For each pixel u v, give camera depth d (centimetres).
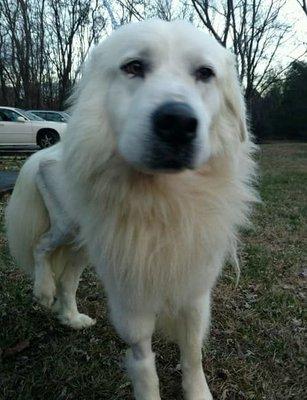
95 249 43
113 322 44
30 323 60
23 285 71
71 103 43
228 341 57
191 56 39
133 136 35
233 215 43
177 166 35
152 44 38
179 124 33
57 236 56
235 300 68
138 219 39
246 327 60
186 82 38
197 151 34
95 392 48
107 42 41
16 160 262
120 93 38
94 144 39
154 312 43
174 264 40
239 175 44
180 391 49
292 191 168
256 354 55
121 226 40
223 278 75
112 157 39
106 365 53
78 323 60
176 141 33
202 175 40
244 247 92
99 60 41
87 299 69
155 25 39
